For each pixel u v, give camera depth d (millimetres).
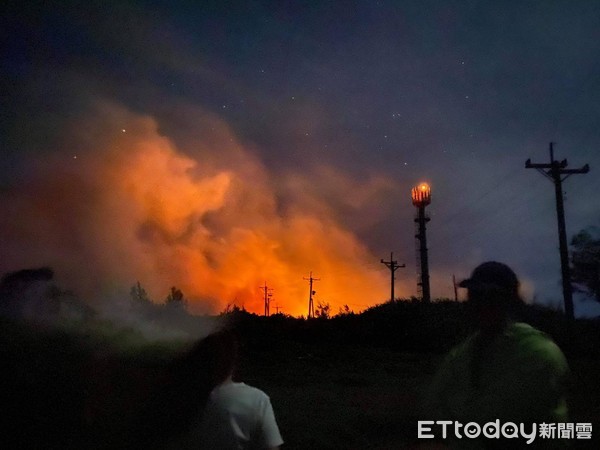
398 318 25594
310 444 7840
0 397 3559
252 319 22062
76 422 3463
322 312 29531
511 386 3143
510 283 3330
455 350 3531
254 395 3035
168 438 2945
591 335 23125
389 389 13180
